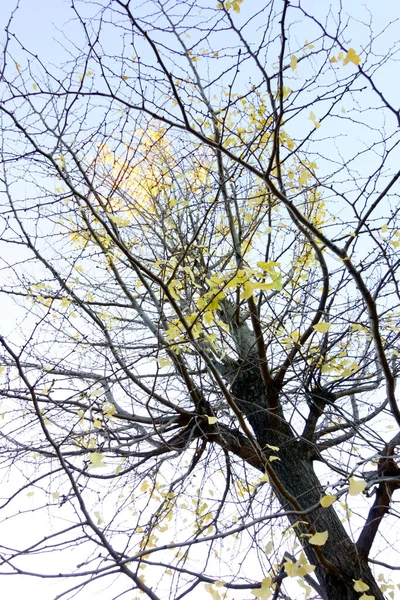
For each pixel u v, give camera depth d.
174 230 3.70
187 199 3.67
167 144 3.69
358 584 2.47
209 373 3.85
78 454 3.47
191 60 2.73
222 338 3.50
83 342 3.46
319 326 2.55
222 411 3.75
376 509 3.28
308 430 3.68
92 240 3.36
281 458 3.58
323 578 3.08
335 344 3.84
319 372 3.71
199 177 3.84
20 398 3.41
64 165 2.81
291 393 3.70
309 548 3.17
